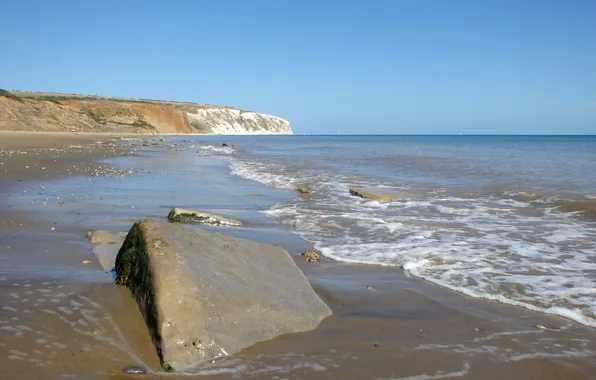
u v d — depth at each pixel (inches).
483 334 157.9
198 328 140.9
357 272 234.4
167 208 398.9
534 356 141.8
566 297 195.0
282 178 665.0
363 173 742.5
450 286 210.8
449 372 131.2
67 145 1328.7
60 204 390.6
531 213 394.0
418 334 157.4
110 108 3570.4
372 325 165.5
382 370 131.6
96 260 226.7
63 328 147.2
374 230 330.0
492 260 251.9
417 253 266.7
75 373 122.3
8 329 144.5
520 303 188.5
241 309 155.3
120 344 139.1
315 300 183.8
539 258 255.8
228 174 735.7
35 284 187.5
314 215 387.2
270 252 215.9
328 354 141.0
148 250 171.2
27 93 4227.4
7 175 566.9
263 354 140.2
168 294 148.3
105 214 355.6
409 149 1708.9
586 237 305.1
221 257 186.2
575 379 128.8
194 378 124.8
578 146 2032.5
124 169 743.1
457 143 2642.7
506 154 1270.9
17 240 263.4
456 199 471.2
